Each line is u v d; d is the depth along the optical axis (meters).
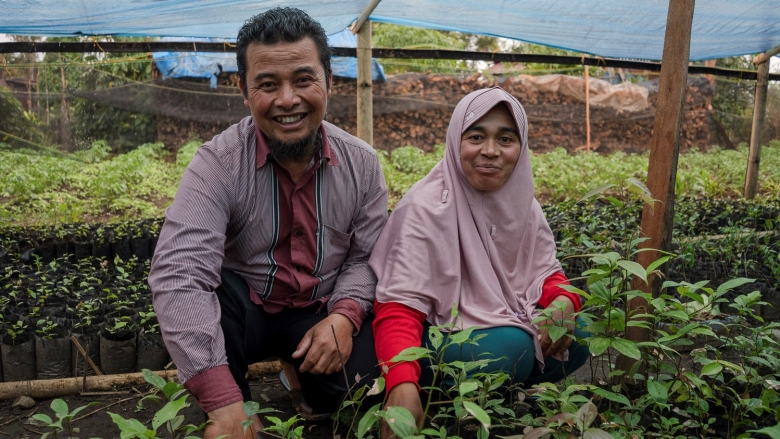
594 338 2.16
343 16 5.73
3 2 4.50
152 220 6.99
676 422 2.31
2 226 6.86
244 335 2.68
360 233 2.87
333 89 13.32
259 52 2.42
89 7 4.73
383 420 2.25
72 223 7.68
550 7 5.41
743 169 12.16
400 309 2.56
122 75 13.29
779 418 2.28
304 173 2.68
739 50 7.27
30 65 8.83
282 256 2.76
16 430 3.03
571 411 1.97
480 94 2.66
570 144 14.51
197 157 2.60
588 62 7.46
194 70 12.90
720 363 2.12
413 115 13.74
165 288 2.36
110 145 13.03
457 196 2.75
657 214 2.81
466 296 2.74
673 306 2.47
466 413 1.90
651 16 5.53
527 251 2.88
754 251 5.60
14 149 11.29
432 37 16.55
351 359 2.64
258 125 2.55
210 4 4.86
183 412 3.16
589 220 5.95
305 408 3.03
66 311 4.34
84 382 3.41
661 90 2.78
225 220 2.58
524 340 2.63
